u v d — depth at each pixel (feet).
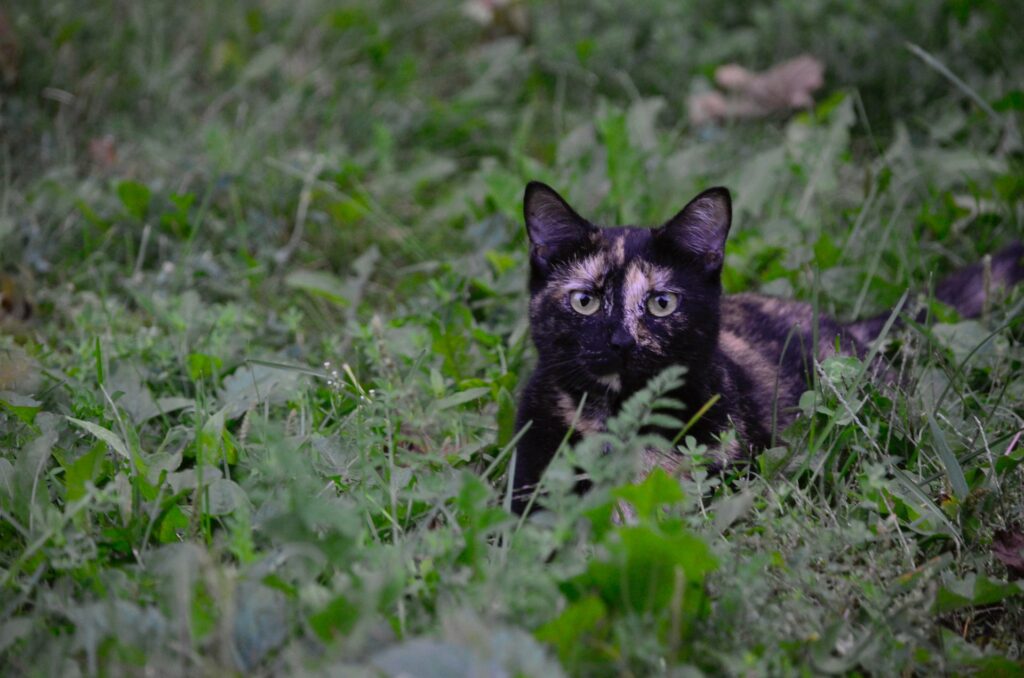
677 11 27.58
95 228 21.35
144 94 25.20
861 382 14.30
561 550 10.61
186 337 17.61
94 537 11.55
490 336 17.58
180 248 21.01
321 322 19.47
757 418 15.02
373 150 24.25
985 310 17.35
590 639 9.50
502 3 28.17
